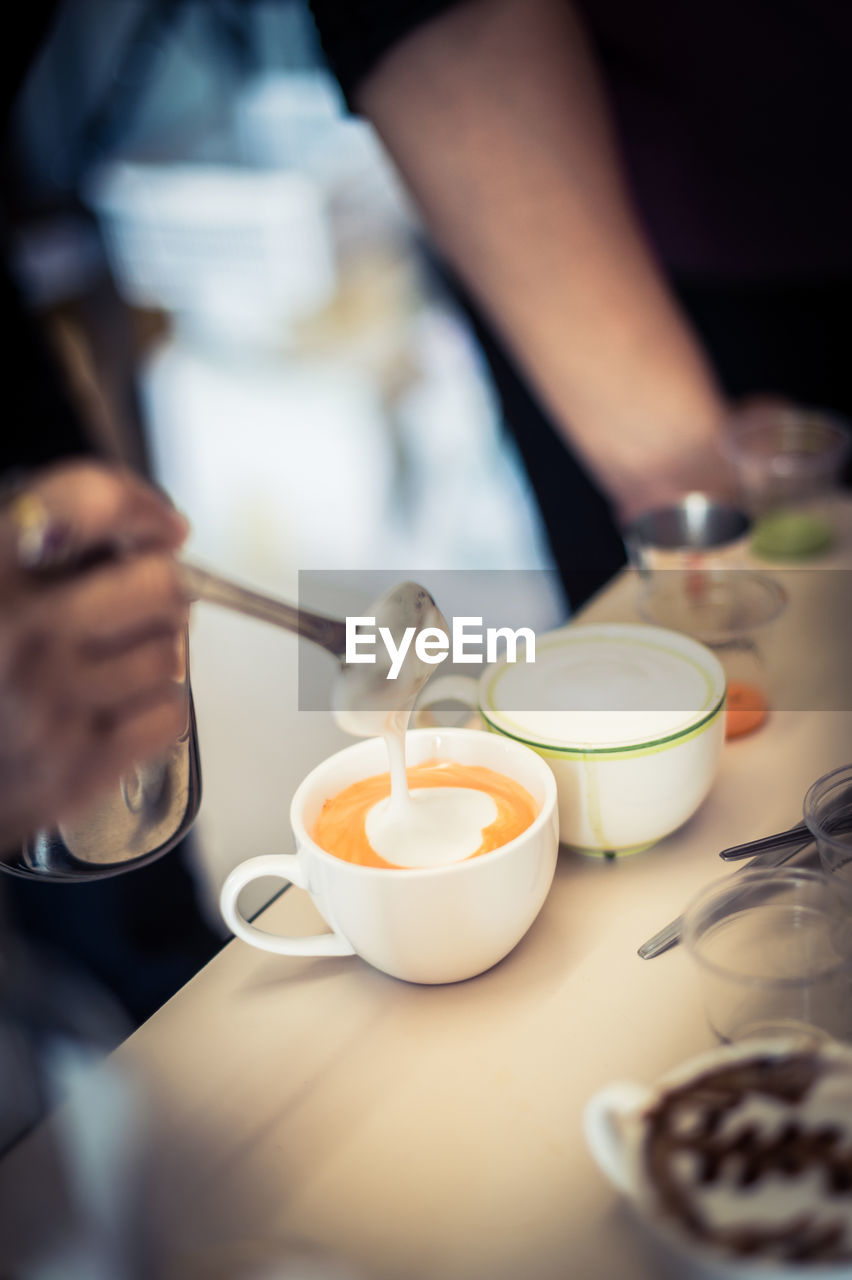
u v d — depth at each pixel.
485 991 0.58
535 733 0.61
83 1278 0.48
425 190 0.96
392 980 0.59
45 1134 0.52
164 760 0.54
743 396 1.34
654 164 1.22
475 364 2.15
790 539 0.88
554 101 0.92
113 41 1.94
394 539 1.89
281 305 2.22
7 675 0.48
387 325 2.26
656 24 1.10
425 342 2.22
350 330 2.26
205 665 1.21
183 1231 0.50
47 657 0.48
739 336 1.31
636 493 0.99
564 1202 0.50
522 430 1.26
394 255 2.30
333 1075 0.55
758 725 0.71
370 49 0.90
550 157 0.93
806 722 0.72
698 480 0.96
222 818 0.97
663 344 0.97
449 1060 0.55
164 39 2.02
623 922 0.60
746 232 1.23
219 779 1.02
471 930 0.55
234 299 2.22
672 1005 0.56
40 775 0.50
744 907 0.56
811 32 1.07
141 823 0.54
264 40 2.12
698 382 0.98
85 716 0.49
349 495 1.99
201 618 1.29
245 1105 0.54
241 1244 0.49
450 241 0.98
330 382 2.17
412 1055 0.55
